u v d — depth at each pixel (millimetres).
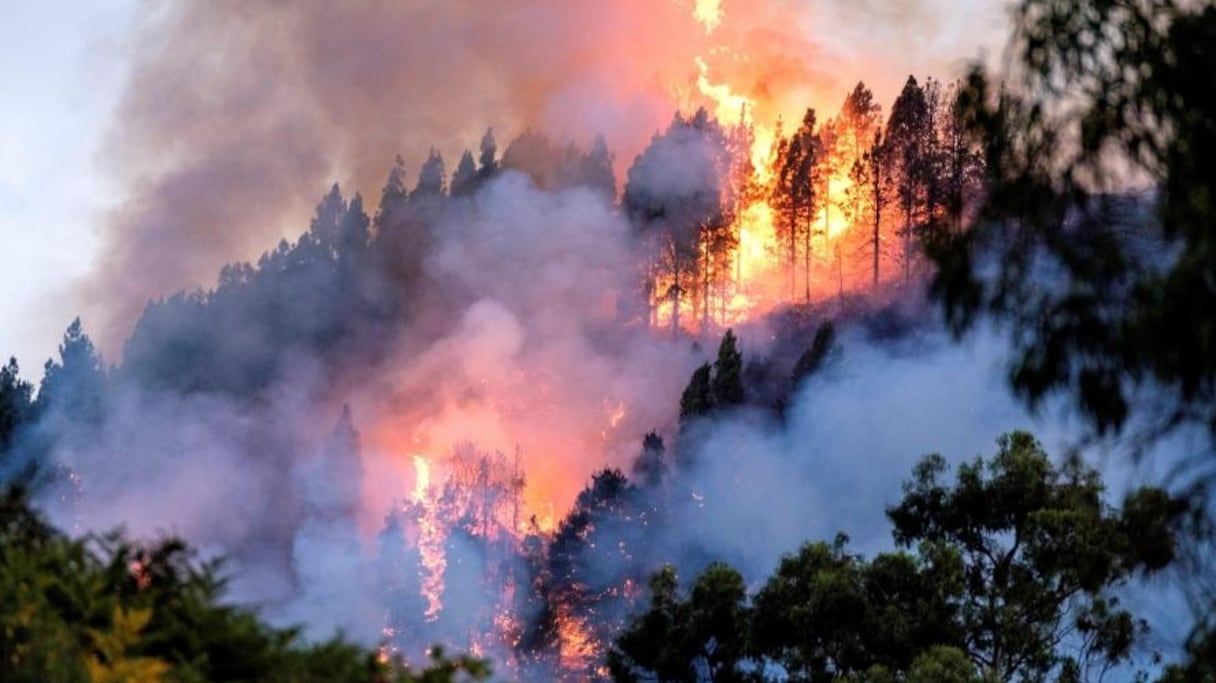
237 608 6457
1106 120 10875
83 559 6688
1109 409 10781
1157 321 9992
